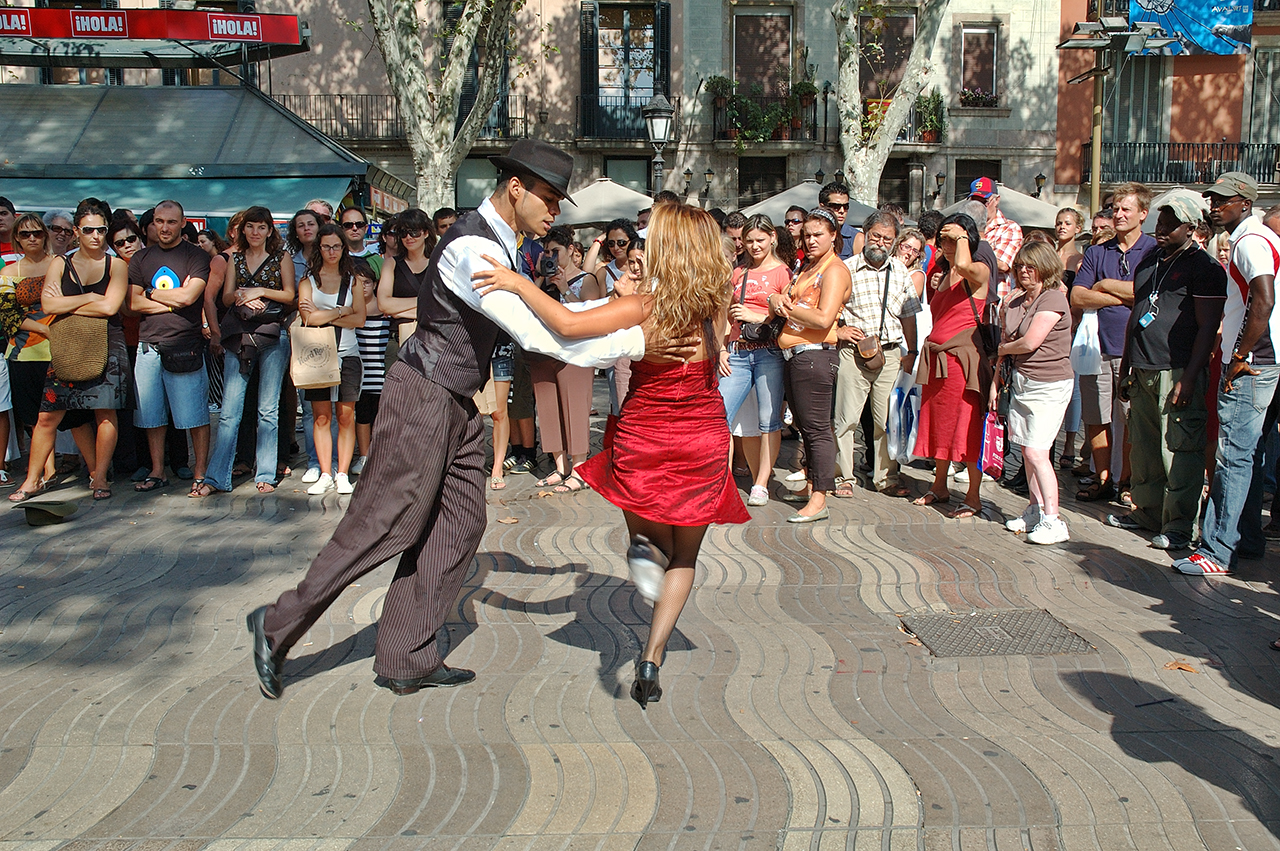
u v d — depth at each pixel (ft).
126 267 22.76
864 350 23.43
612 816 9.81
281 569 17.90
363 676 13.12
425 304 11.99
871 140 61.36
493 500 23.81
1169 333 19.27
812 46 84.99
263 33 51.47
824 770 10.76
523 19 83.82
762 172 87.30
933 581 17.58
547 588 16.97
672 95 84.99
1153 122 87.30
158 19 49.85
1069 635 14.92
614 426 12.16
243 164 48.83
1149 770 10.81
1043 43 86.17
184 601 16.10
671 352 11.53
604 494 11.98
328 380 23.17
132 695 12.49
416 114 55.62
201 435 23.91
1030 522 20.67
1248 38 84.69
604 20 84.43
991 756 11.12
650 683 11.60
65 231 26.13
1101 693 12.88
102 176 48.39
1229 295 18.08
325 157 49.44
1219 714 12.26
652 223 11.58
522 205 11.80
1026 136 86.89
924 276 26.30
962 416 22.24
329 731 11.55
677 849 9.29
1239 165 86.79
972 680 13.28
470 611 15.79
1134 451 20.76
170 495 23.94
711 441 11.77
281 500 23.43
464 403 12.25
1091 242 27.45
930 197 86.99
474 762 10.86
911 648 14.44
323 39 81.71
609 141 83.97
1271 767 10.90
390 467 11.78
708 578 17.78
